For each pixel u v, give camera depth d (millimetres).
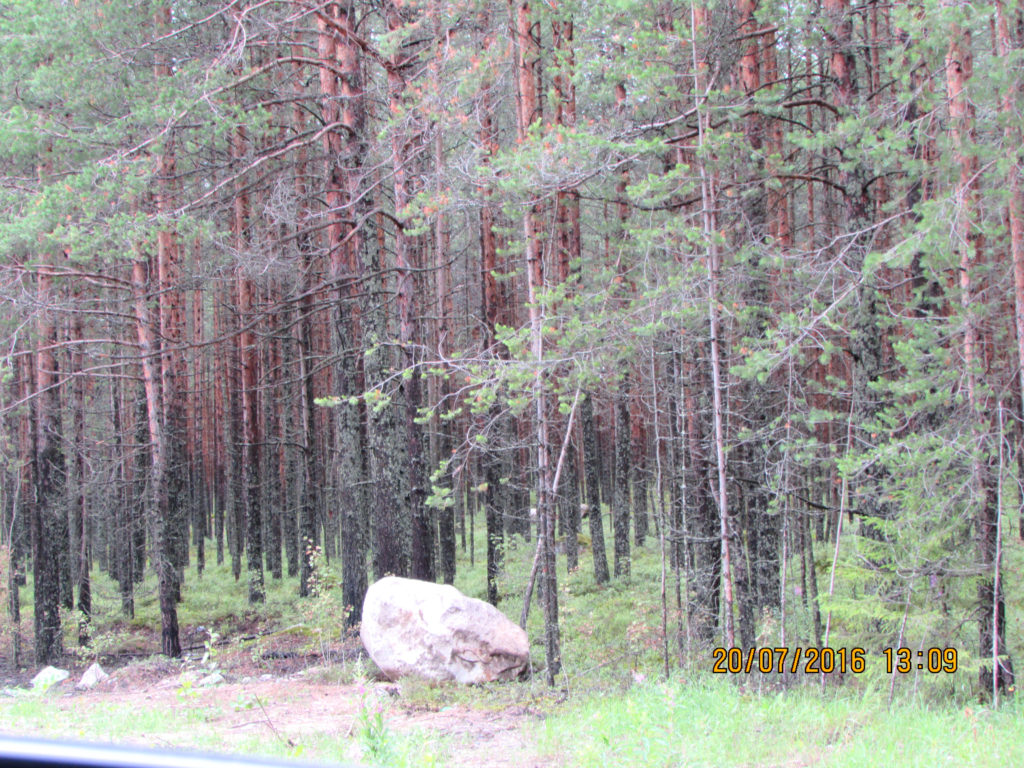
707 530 14094
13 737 1501
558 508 22953
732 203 12062
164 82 12789
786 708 9109
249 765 1554
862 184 12055
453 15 11984
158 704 11742
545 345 11445
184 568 31734
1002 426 9977
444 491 12070
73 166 13477
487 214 18438
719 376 11922
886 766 6316
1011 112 8945
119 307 21641
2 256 12844
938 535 10195
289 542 29297
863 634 11398
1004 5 9195
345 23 15383
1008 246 10516
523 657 12750
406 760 6531
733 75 14594
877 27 15961
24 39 11914
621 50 11297
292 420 28188
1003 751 6750
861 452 11516
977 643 11133
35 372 21703
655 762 6477
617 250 12523
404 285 15758
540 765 7141
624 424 22188
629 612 17047
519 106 12781
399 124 12000
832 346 9578
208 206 13859
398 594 13375
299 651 16812
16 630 19812
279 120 19172
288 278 18609
